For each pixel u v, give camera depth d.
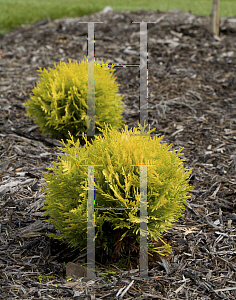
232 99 5.50
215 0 7.56
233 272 2.40
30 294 2.13
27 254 2.54
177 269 2.42
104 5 12.24
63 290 2.18
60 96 3.93
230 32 8.10
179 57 6.85
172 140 4.47
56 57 7.11
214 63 6.62
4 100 5.38
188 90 5.79
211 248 2.65
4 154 3.93
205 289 2.24
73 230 2.40
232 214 3.07
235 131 4.62
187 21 8.46
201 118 5.00
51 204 2.48
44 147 4.16
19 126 4.64
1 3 11.78
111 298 2.11
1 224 2.84
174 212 2.43
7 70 6.52
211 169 3.80
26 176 3.54
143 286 2.24
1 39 8.30
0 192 3.24
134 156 2.32
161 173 2.40
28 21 9.78
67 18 9.55
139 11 9.65
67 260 2.52
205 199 3.29
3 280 2.25
